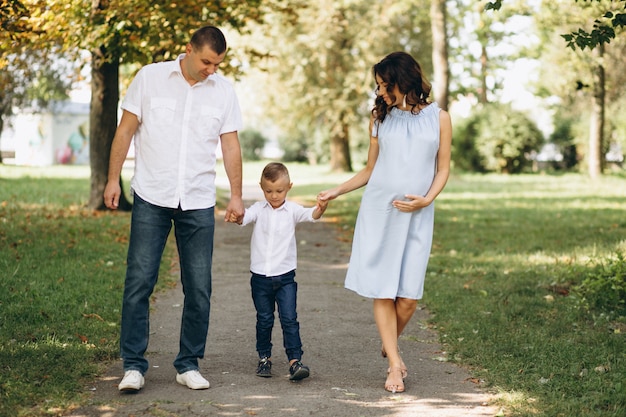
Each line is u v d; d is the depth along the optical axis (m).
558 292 8.00
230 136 4.78
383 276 4.80
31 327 5.90
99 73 15.43
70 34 12.16
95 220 13.69
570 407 4.34
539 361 5.34
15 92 31.30
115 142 4.64
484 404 4.50
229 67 16.25
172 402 4.38
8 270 8.17
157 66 4.66
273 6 16.14
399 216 4.79
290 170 42.22
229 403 4.42
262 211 5.14
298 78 32.34
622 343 5.77
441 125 4.82
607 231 13.41
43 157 46.69
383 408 4.40
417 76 4.75
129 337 4.62
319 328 6.61
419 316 7.16
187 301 4.75
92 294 7.30
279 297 5.12
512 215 17.08
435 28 26.27
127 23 11.62
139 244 4.63
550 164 42.47
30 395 4.29
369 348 5.95
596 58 28.44
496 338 6.03
